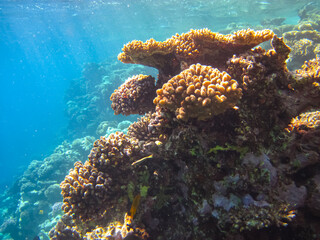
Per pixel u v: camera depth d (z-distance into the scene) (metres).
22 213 11.84
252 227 2.50
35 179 13.64
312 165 2.73
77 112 20.47
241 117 2.80
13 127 47.31
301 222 2.57
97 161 3.47
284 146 2.84
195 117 2.79
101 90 19.75
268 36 3.20
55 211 11.01
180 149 3.01
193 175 3.07
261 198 2.65
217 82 2.67
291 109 2.96
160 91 2.90
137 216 3.36
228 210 2.73
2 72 108.69
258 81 2.88
